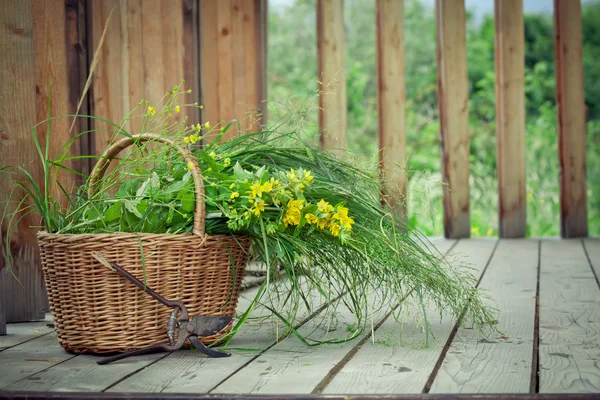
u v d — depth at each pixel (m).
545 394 2.10
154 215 2.77
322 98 6.06
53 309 2.80
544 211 8.09
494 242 6.33
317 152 3.14
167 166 2.98
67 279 2.72
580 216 6.52
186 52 4.74
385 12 6.27
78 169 3.75
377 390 2.27
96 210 2.83
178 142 2.92
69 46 3.74
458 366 2.52
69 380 2.42
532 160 9.20
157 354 2.76
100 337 2.72
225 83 5.55
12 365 2.63
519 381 2.34
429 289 3.04
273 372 2.49
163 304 2.72
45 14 3.57
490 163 11.84
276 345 2.88
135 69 4.30
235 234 2.87
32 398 2.19
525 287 4.14
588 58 13.54
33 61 3.43
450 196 6.56
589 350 2.72
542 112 12.36
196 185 2.73
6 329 3.26
